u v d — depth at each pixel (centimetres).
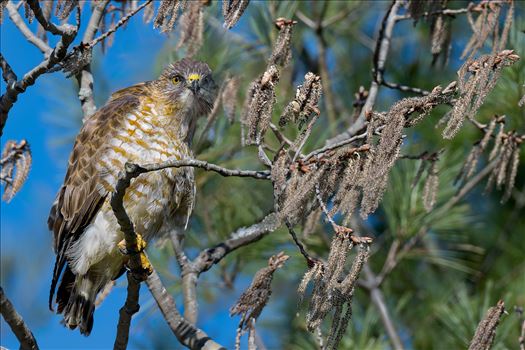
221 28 1320
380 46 1203
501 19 1253
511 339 1222
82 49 957
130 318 948
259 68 1352
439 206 1372
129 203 1113
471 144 1373
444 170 1352
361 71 1579
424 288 1438
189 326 1104
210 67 1309
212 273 1328
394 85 1199
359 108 1234
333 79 1569
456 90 817
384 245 1440
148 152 1121
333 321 835
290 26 930
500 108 1291
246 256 1309
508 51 824
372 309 1320
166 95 1151
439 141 1379
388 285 1420
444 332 1368
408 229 1352
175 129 1143
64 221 1116
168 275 1296
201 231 1330
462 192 1309
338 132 1454
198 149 1288
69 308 1120
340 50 1597
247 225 1302
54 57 944
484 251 1438
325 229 1356
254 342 895
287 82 1268
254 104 837
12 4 1201
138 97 1151
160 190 1124
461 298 1332
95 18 1191
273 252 1312
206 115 1214
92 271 1131
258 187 1314
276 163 835
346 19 1585
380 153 798
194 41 1127
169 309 1105
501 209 1473
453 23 1473
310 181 818
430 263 1455
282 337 1352
